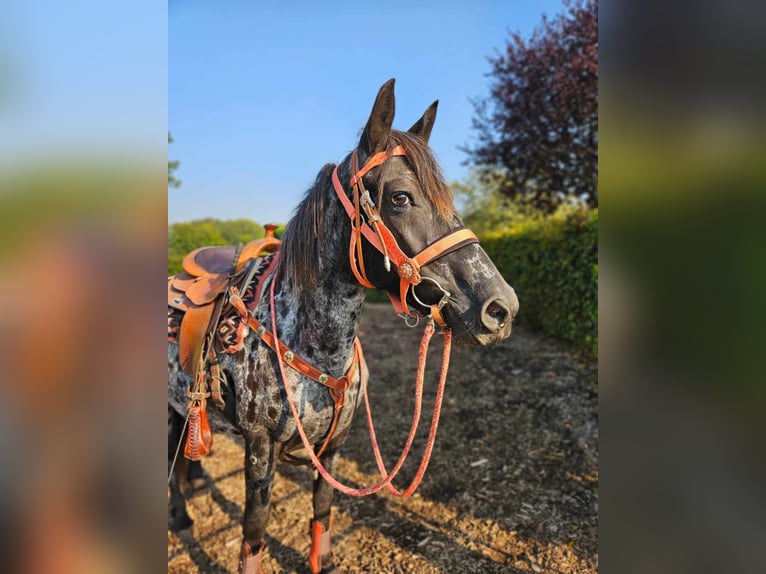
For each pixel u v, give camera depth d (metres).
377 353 5.54
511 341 5.56
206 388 1.55
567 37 7.32
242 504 2.50
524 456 2.80
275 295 1.49
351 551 2.07
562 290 5.03
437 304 1.16
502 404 3.63
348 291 1.39
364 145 1.27
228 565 2.04
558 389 3.81
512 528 2.16
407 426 3.39
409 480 2.65
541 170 7.59
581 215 4.84
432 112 1.47
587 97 6.86
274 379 1.43
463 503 2.38
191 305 1.66
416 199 1.18
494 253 7.09
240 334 1.47
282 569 1.97
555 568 1.89
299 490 2.61
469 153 8.30
